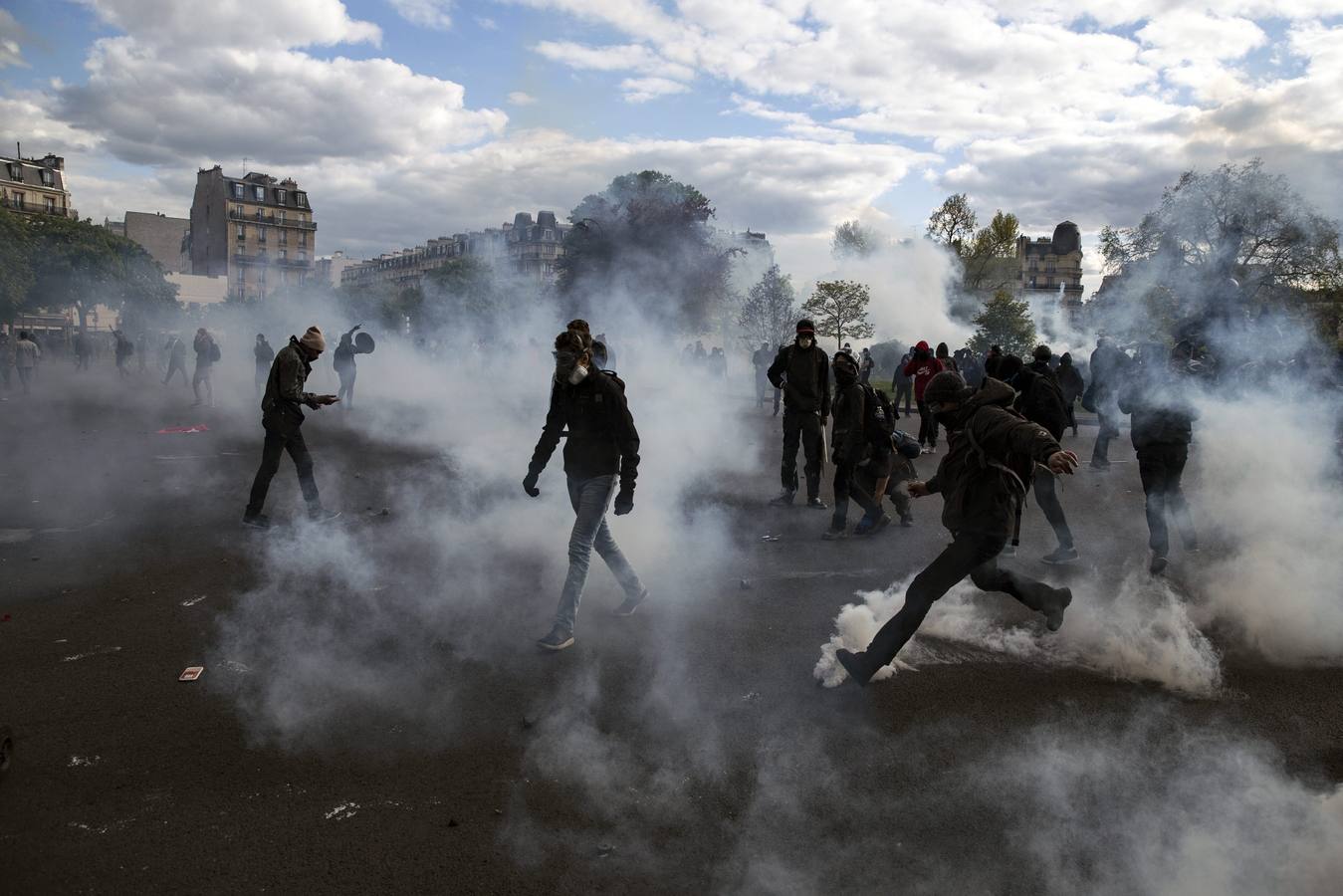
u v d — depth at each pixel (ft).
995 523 12.82
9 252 162.50
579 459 15.55
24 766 10.99
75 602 17.40
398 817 9.94
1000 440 12.69
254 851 9.29
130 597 17.76
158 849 9.30
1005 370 25.38
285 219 406.00
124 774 10.83
